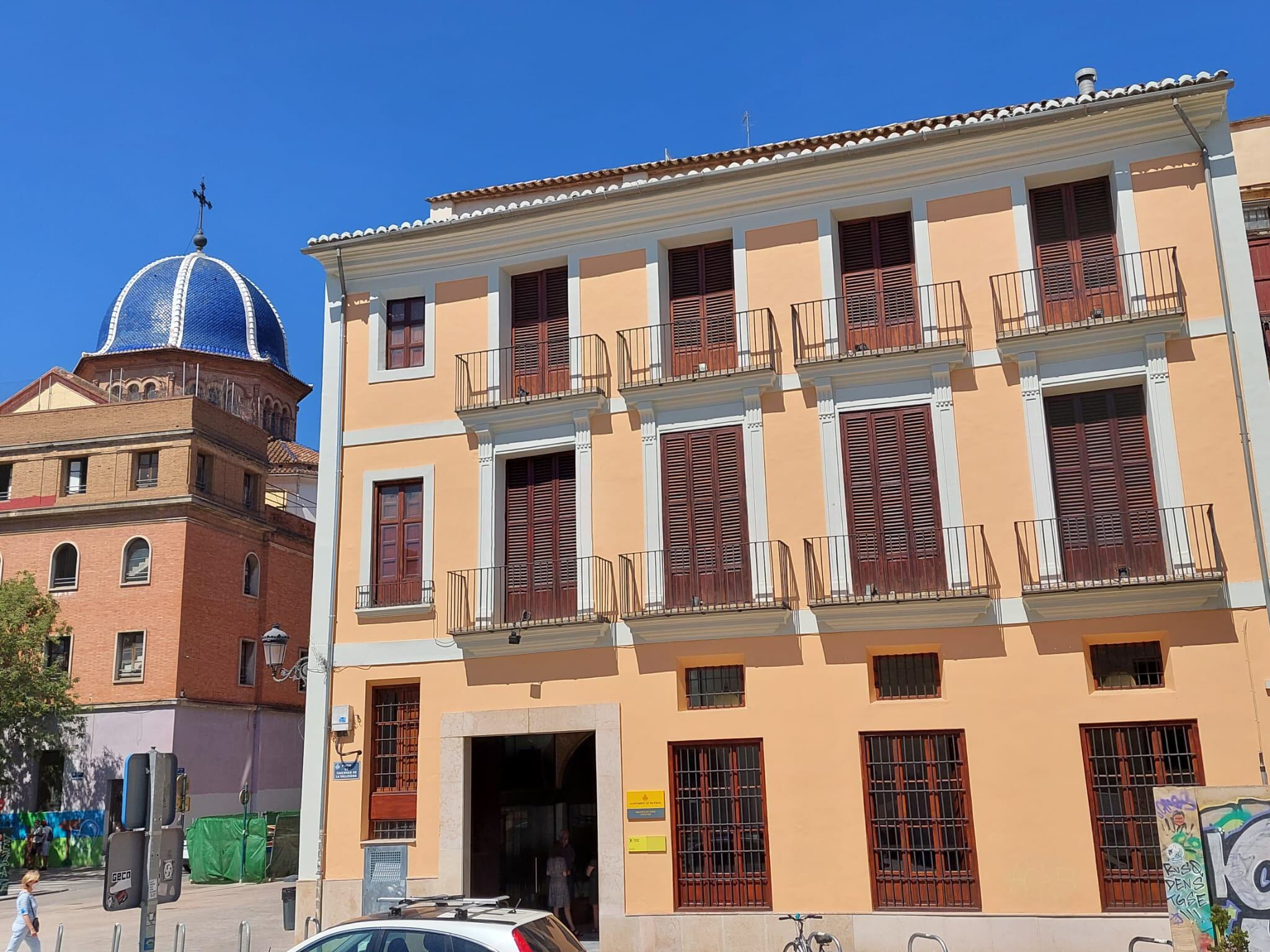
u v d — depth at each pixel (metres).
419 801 19.23
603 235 20.39
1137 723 16.19
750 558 18.27
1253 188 19.62
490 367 20.52
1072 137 17.98
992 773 16.58
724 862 17.56
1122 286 17.59
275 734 44.03
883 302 18.86
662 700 18.28
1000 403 17.66
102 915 25.67
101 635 39.72
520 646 19.12
